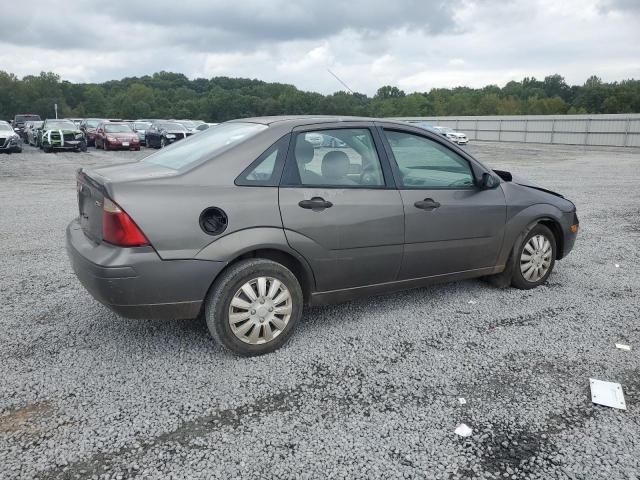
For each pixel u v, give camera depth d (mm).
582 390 3139
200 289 3260
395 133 4055
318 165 3662
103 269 3066
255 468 2424
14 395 3025
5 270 5438
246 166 3412
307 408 2920
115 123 27578
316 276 3668
